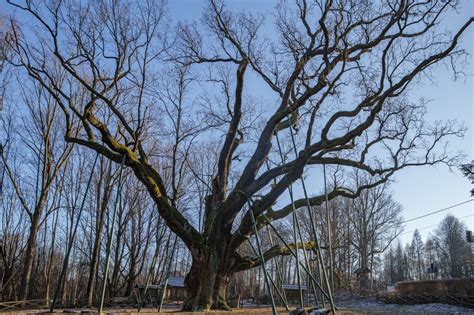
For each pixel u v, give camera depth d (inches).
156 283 2224.4
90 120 732.7
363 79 816.9
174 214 766.5
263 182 779.4
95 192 2084.2
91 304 1561.3
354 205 2623.0
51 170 1571.1
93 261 1692.9
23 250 1828.2
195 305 737.6
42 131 1594.5
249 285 3230.8
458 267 3181.6
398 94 754.8
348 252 2647.6
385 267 4131.4
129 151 756.0
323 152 834.8
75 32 761.0
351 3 772.0
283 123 904.3
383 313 836.6
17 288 2028.8
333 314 627.5
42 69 761.0
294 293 1937.7
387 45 746.8
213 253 763.4
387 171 866.1
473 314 856.9
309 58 848.3
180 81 1011.3
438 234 3427.7
